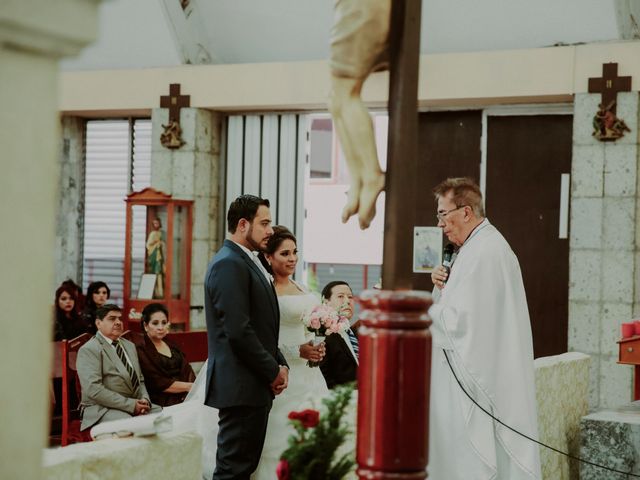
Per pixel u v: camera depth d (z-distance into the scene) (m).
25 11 2.01
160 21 11.20
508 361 5.12
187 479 4.08
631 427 6.01
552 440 6.46
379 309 2.79
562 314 10.37
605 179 9.76
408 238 2.85
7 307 2.04
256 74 11.13
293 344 5.81
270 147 11.52
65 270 12.47
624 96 9.66
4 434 2.05
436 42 10.66
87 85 11.85
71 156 12.38
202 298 11.49
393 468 2.75
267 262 5.89
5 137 2.02
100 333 7.38
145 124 12.25
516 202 10.55
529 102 10.36
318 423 3.05
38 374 2.11
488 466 5.05
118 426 4.03
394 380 2.75
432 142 10.87
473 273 5.11
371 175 3.00
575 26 10.07
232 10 11.36
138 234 11.18
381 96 10.59
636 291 9.71
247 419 5.02
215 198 11.71
